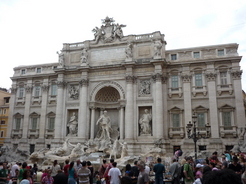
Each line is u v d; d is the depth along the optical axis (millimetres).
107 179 15805
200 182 11211
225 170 4656
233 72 43312
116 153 38312
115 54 49594
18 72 57281
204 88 44344
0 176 15953
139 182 14141
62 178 9758
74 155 37938
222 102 43062
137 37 49125
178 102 45250
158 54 45656
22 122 54344
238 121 41281
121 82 47750
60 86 50750
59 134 48531
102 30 51812
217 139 41562
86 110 48125
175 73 46625
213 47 45406
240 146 37562
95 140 45062
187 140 42844
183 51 47000
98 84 49062
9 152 46688
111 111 50281
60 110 49656
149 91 45969
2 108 67188
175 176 15797
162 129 43000
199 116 43875
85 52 50438
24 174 11547
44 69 55469
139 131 45188
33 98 54500
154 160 35500
